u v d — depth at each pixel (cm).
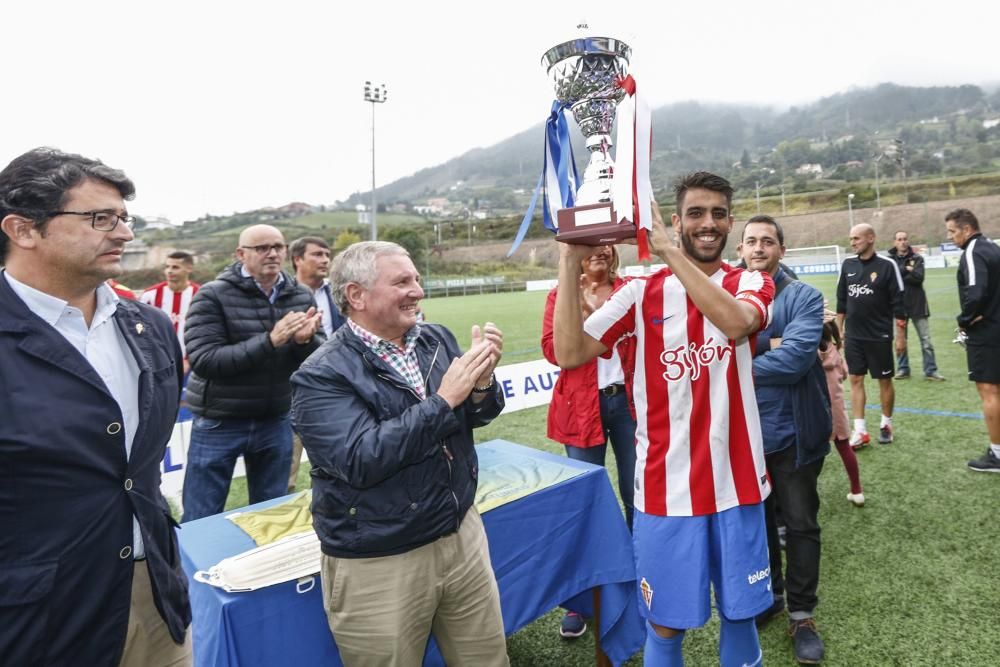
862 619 228
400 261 144
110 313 124
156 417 125
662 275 163
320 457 134
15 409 102
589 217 137
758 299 150
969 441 431
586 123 153
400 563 139
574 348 156
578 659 218
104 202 112
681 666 165
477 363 140
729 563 152
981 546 278
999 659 200
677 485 154
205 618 144
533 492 190
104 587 113
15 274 112
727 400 153
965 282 367
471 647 155
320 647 149
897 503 332
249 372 270
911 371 694
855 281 426
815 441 214
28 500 104
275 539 174
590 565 207
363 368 142
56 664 108
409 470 139
